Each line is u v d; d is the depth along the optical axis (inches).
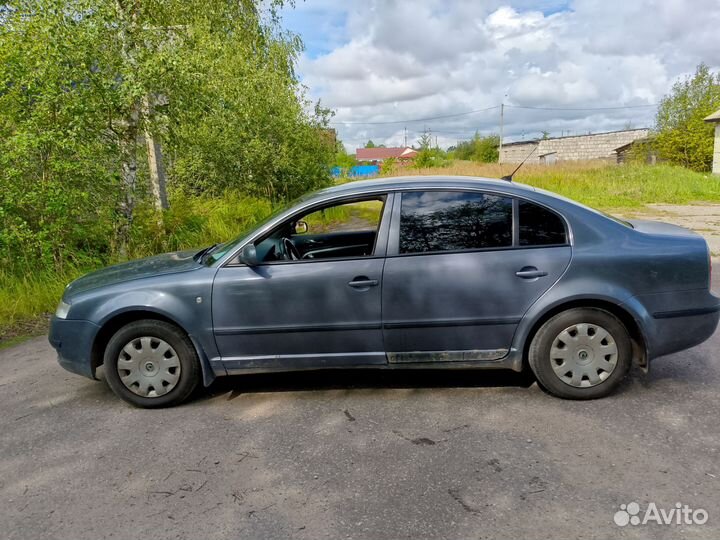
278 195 688.4
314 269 140.6
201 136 546.3
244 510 99.8
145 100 342.0
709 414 129.6
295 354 144.1
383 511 97.6
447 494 101.9
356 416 137.3
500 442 120.5
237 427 134.3
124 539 92.9
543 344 138.5
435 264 138.3
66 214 303.6
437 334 140.5
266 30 663.8
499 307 138.0
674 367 160.6
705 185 839.7
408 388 153.6
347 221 165.6
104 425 139.2
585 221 139.4
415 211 142.5
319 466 114.0
